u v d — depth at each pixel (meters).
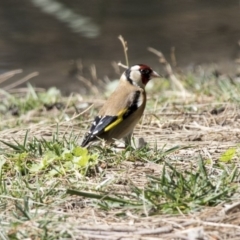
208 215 7.46
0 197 8.27
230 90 13.29
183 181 8.02
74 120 12.23
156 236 7.12
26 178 8.84
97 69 19.53
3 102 14.73
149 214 7.58
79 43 21.88
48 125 11.83
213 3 26.05
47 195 8.28
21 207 7.80
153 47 21.33
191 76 15.59
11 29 23.06
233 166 8.80
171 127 11.57
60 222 7.41
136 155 9.38
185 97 13.63
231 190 7.98
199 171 8.45
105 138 10.50
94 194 7.88
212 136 10.83
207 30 22.77
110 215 7.69
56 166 9.10
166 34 22.53
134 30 22.86
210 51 20.66
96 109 13.66
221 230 7.11
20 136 11.33
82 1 25.33
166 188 8.04
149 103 13.23
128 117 10.62
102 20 23.83
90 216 7.70
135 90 10.96
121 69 19.58
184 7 25.50
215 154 9.76
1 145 10.70
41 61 20.23
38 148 9.72
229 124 11.64
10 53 20.97
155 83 15.60
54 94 14.91
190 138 10.77
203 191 7.93
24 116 13.40
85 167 8.94
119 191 8.34
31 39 22.19
